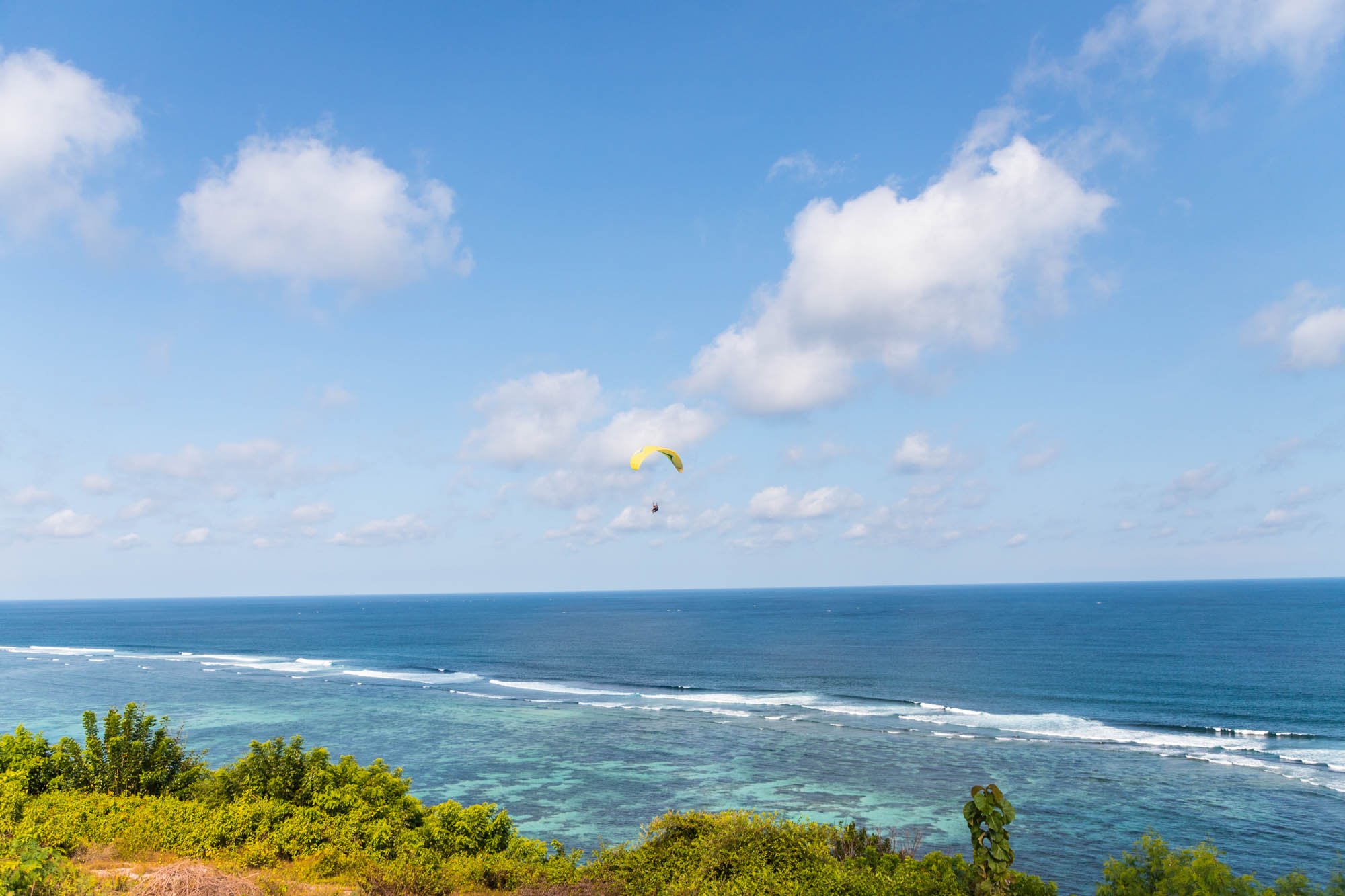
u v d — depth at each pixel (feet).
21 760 69.67
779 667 369.71
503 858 59.52
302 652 473.67
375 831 60.18
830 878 46.91
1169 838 122.93
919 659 386.52
